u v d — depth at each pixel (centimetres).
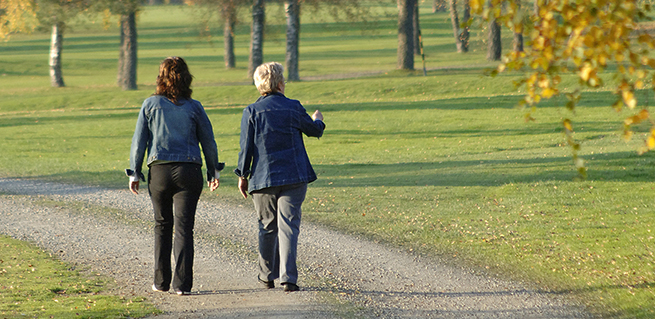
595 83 997
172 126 1677
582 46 976
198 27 12144
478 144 6006
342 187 4134
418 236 2697
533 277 2012
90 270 2072
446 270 2131
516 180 3994
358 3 11669
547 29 1005
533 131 6550
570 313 1653
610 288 1841
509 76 10419
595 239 2511
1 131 7856
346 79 12406
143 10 12438
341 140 6681
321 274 2075
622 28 959
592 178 3878
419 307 1709
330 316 1580
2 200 3644
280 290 1827
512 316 1634
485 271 2109
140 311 1571
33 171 4972
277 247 1870
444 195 3703
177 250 1734
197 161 1698
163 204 1731
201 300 1700
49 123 8519
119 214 3216
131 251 2384
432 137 6600
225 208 3444
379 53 19362
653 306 1644
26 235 2681
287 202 1759
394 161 5284
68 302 1641
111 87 13362
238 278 1983
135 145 1708
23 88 13588
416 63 15338
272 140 1731
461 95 9481
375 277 2044
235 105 9775
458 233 2730
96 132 7612
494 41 14550
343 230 2859
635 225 2725
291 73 12206
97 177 4653
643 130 5644
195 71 16762
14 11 11106
